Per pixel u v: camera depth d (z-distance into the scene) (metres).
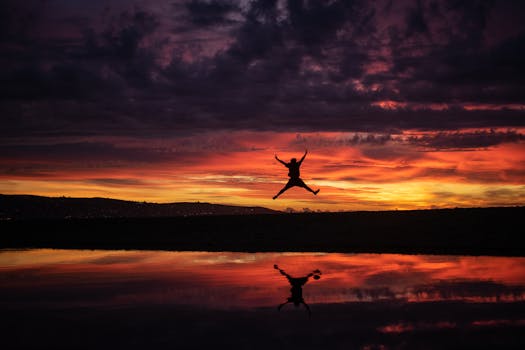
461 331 8.23
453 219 24.77
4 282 14.30
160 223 31.55
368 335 8.09
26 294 12.31
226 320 9.27
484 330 8.26
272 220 28.70
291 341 7.79
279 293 11.94
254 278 14.32
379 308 10.09
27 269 17.33
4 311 10.31
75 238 29.77
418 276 14.08
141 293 12.24
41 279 14.82
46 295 12.13
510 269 15.22
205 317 9.53
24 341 8.02
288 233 26.06
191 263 18.34
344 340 7.82
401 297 11.14
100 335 8.33
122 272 16.12
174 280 14.20
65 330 8.69
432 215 25.86
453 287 12.20
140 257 20.97
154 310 10.23
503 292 11.41
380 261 17.97
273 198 17.83
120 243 27.33
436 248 20.89
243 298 11.38
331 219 27.52
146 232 29.61
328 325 8.79
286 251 22.19
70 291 12.67
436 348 7.34
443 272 14.82
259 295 11.73
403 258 18.78
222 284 13.38
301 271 15.66
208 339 7.98
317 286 12.79
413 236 23.06
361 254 20.42
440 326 8.57
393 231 24.30
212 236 27.14
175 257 20.73
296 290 12.29
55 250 25.20
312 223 27.27
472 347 7.36
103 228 31.78
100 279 14.64
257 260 19.00
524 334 7.98
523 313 9.38
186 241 26.62
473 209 25.95
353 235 24.36
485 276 13.82
